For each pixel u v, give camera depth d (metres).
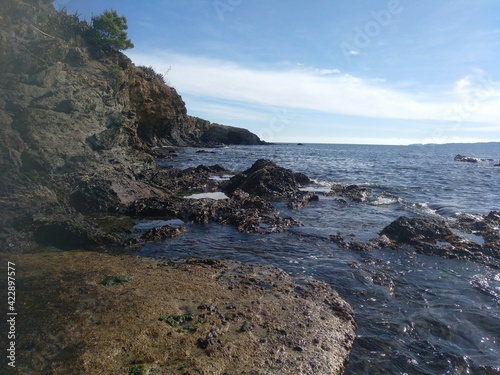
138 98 58.91
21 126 16.97
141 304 7.07
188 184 25.94
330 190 26.72
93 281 8.12
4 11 19.92
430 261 11.72
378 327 7.66
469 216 17.72
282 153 82.62
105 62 38.47
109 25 40.12
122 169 21.23
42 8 30.09
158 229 13.77
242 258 11.48
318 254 12.09
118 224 15.24
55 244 11.78
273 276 9.65
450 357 6.76
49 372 5.07
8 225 11.59
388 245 13.15
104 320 6.42
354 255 12.14
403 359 6.65
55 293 7.41
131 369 5.27
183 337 6.16
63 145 18.80
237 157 60.84
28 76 19.56
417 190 28.11
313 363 6.02
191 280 8.70
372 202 22.19
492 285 9.95
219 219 16.44
